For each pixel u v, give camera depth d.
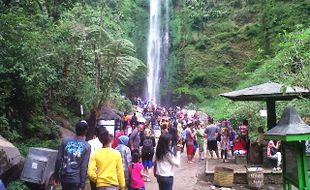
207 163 13.05
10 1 12.31
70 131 14.34
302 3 35.66
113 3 44.41
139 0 50.06
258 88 11.83
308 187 5.20
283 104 16.80
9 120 10.27
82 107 15.30
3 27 10.12
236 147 13.39
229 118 21.84
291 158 5.60
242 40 42.56
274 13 37.91
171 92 44.66
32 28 12.49
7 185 7.09
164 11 50.19
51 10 18.45
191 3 48.97
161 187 6.57
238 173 10.62
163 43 48.50
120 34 30.56
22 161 7.75
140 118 26.19
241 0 45.28
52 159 7.18
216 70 42.41
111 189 5.18
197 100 40.97
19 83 10.38
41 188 7.13
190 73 43.78
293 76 11.05
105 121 15.74
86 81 16.53
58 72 14.49
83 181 5.26
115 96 24.17
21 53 10.17
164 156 6.52
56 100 15.21
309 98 11.77
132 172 6.83
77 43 15.48
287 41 15.48
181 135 17.06
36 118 11.81
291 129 5.11
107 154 5.28
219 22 45.84
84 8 21.42
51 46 13.85
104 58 15.94
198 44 45.25
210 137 14.22
